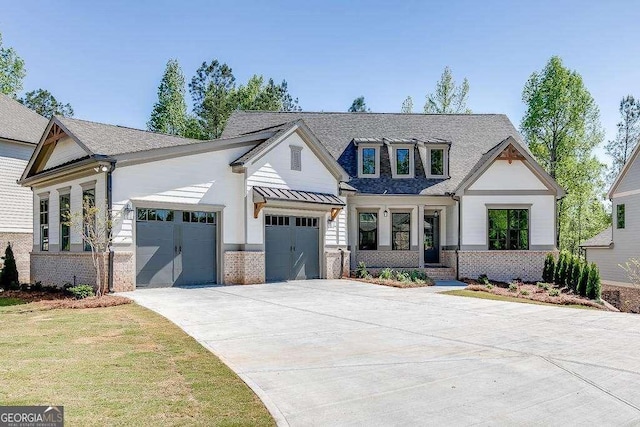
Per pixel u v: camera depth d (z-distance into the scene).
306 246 20.69
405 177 24.22
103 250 14.81
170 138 19.06
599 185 40.75
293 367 7.29
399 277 20.75
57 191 18.17
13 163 24.30
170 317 11.10
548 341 9.56
